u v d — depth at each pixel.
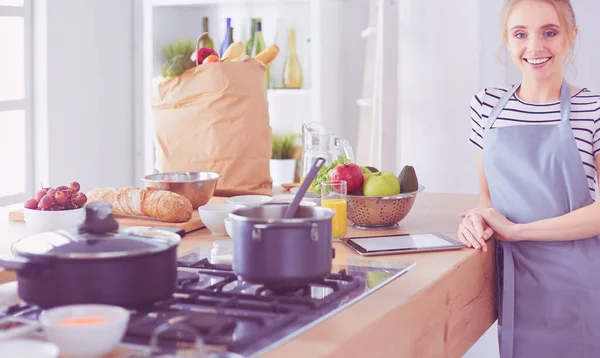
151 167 3.97
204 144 2.30
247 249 1.17
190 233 1.85
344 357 1.01
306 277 1.16
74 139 3.65
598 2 3.36
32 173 3.52
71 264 1.04
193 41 3.94
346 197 1.83
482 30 3.51
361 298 1.24
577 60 3.42
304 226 1.15
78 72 3.65
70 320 0.95
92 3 3.71
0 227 1.91
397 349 1.21
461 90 3.58
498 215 1.85
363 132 3.72
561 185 1.87
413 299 1.27
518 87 2.04
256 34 3.80
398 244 1.69
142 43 3.99
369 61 3.70
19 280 1.08
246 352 0.95
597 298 1.84
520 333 1.90
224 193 2.32
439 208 2.26
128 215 1.94
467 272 1.61
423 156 3.70
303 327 1.06
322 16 3.66
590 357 1.86
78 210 1.74
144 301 1.07
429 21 3.62
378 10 3.53
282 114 3.96
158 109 2.36
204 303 1.15
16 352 0.88
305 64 3.79
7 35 3.46
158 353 0.93
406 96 3.71
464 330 1.63
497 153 1.93
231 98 2.28
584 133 1.89
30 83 3.47
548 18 1.89
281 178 3.69
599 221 1.79
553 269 1.86
